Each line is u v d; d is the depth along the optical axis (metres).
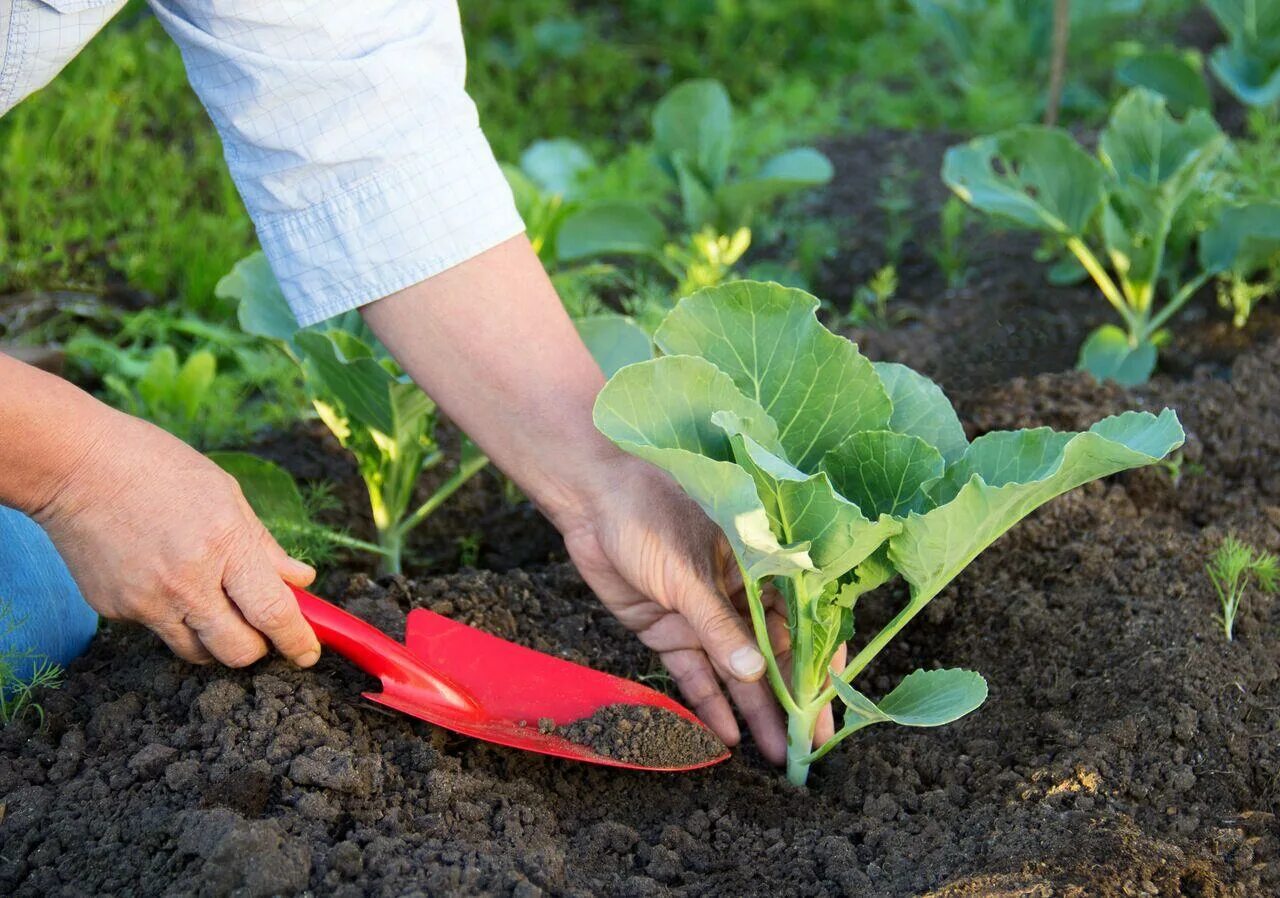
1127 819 1.09
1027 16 2.39
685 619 1.13
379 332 1.13
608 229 1.69
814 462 1.09
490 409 1.12
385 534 1.35
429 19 1.11
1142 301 1.59
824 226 1.92
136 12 2.45
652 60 2.65
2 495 1.04
